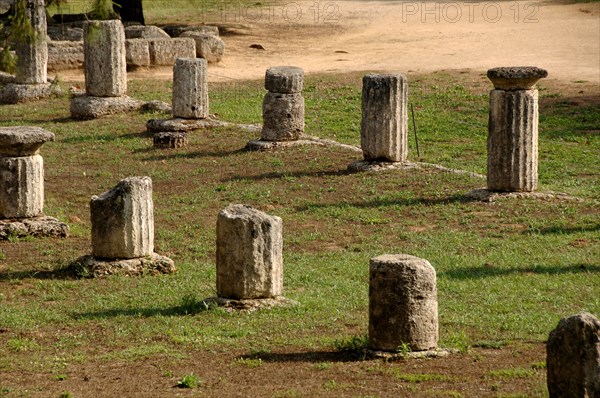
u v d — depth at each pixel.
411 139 50.53
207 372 22.67
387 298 23.14
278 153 47.19
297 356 23.59
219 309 27.11
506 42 72.69
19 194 35.62
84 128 52.53
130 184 31.33
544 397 20.31
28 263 32.59
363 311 27.45
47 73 63.59
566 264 31.58
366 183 42.09
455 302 28.03
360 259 32.97
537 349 23.86
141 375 22.56
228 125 52.12
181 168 45.59
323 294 29.11
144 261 31.48
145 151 48.50
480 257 32.66
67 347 24.80
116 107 54.81
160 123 51.41
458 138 50.69
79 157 47.50
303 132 49.38
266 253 27.53
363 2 94.75
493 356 23.39
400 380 21.69
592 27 76.00
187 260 33.47
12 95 57.75
